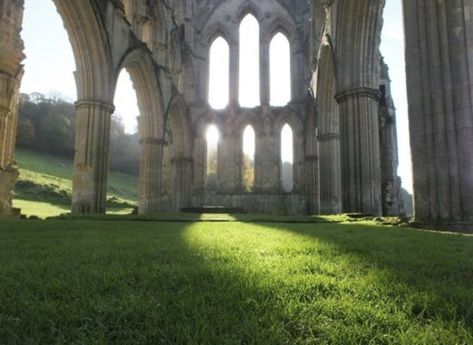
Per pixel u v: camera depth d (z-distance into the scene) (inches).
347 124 744.3
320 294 104.3
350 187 726.5
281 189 1401.3
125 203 1779.0
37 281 113.5
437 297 97.9
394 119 981.8
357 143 727.7
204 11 1514.5
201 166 1434.5
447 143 391.5
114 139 3068.4
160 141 1114.7
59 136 2812.5
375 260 157.4
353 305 92.9
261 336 73.1
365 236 275.0
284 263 146.9
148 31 1099.3
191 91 1454.2
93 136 755.4
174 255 168.7
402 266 145.6
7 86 577.9
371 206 711.7
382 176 947.3
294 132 1421.0
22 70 603.5
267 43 1473.9
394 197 943.7
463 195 377.7
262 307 90.9
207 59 1503.4
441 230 381.7
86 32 743.1
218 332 75.4
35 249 190.2
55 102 3080.7
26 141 2637.8
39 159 2481.5
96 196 749.9
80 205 733.9
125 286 108.4
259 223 506.0
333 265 144.0
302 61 1434.5
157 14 1105.4
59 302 93.8
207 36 1505.9
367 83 741.3
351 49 751.1
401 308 93.3
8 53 569.3
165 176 1521.9
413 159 415.8
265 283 111.6
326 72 1013.2
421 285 112.9
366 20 737.0
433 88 403.2
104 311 85.8
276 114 1429.6
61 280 113.9
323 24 1019.9
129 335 74.2
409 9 427.8
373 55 748.6
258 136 1430.9
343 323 82.6
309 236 272.2
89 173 745.0
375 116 743.7
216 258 160.9
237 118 1441.9
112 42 803.4
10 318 81.4
